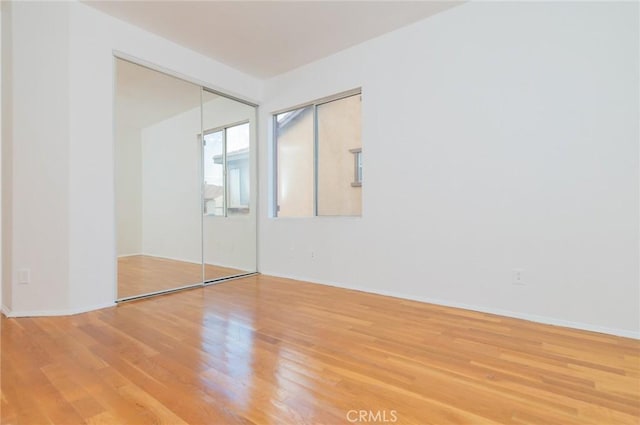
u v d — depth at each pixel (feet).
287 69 14.42
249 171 15.88
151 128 12.44
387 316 9.29
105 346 7.18
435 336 7.78
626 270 7.77
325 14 10.36
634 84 7.65
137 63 11.07
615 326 7.89
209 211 14.46
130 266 12.01
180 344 7.30
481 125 9.66
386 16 10.50
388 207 11.59
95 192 10.09
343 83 12.75
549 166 8.66
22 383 5.62
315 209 14.08
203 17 10.48
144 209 12.42
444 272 10.40
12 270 9.23
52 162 9.40
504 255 9.33
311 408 4.94
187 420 4.65
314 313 9.56
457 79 10.06
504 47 9.27
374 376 5.89
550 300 8.67
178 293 11.96
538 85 8.79
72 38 9.62
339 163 13.42
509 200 9.24
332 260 13.20
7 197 9.58
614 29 7.85
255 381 5.71
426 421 4.64
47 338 7.63
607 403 5.08
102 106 10.23
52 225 9.41
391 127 11.48
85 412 4.82
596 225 8.10
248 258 15.81
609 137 7.92
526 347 7.14
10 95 9.34
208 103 14.39
